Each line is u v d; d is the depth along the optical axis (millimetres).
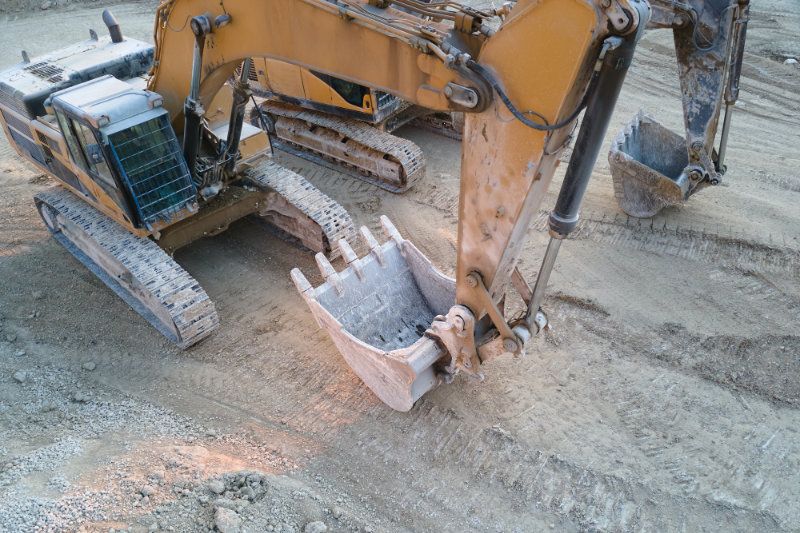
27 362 7371
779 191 9688
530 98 3965
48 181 11156
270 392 6859
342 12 4805
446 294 6996
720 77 7566
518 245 4766
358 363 6434
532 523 5398
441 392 6656
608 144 11109
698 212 9273
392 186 10406
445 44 4230
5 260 9164
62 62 8688
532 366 6949
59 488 5492
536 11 3707
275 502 5445
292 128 11352
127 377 7168
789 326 7336
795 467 5812
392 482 5785
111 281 8516
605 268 8359
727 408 6414
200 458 5918
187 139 7328
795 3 16188
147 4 19234
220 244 9352
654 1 7273
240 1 5805
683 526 5348
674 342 7203
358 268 6895
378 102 10172
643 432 6180
